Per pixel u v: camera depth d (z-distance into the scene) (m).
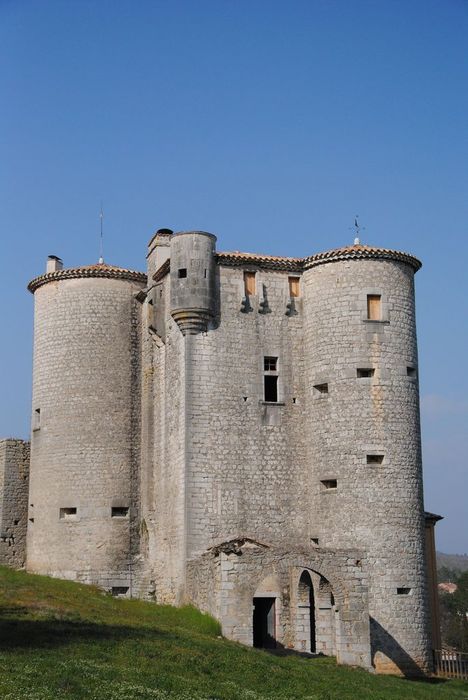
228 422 44.25
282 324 45.97
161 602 45.31
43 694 22.86
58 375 51.38
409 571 42.41
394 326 44.69
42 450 51.25
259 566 37.31
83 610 37.06
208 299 44.72
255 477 44.06
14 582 44.59
